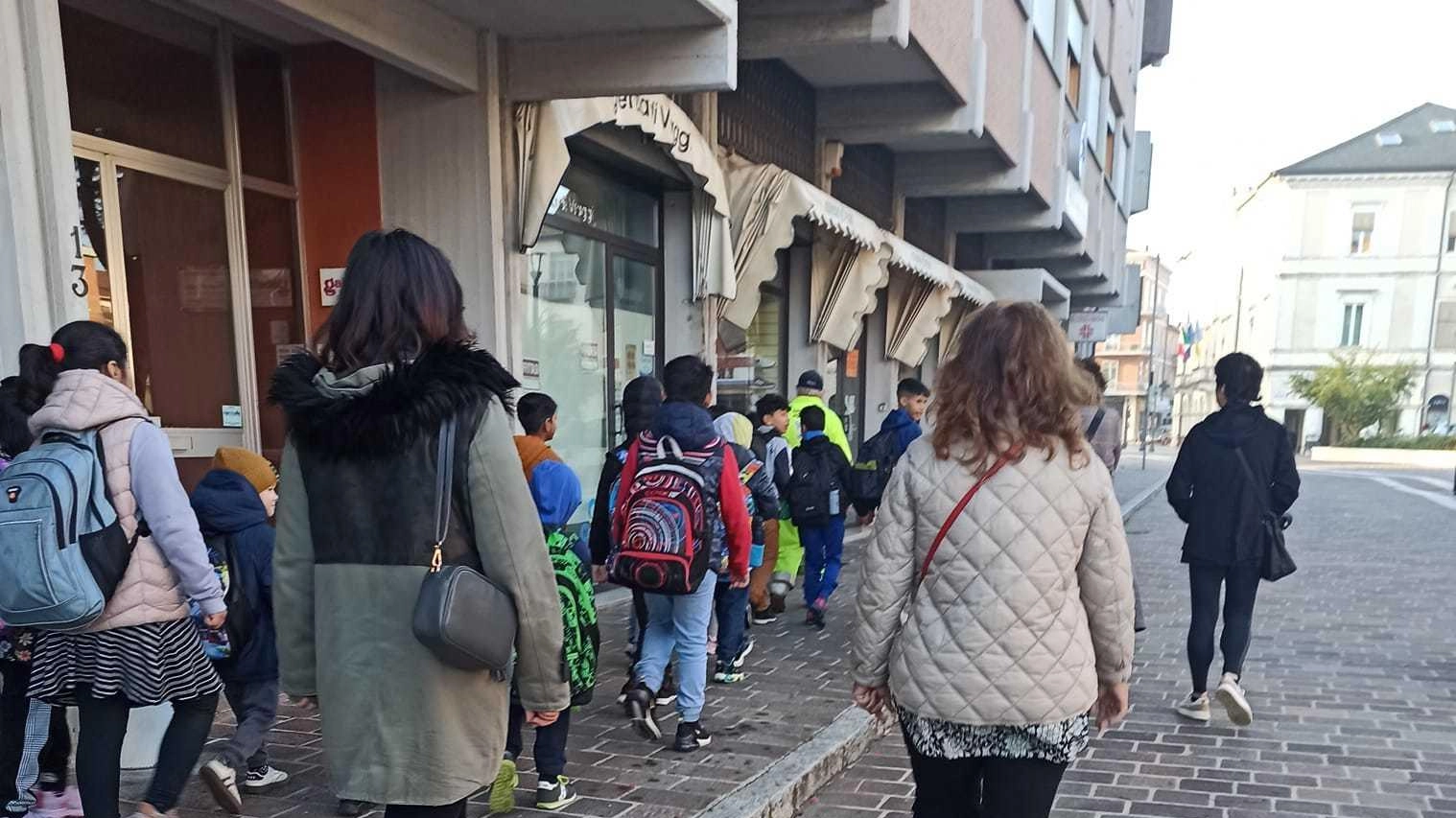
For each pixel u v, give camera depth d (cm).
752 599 684
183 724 304
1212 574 491
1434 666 612
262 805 357
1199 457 484
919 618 236
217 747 409
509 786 356
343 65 583
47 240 351
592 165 749
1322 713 517
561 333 725
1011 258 1781
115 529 272
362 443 187
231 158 548
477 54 562
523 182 587
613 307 791
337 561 196
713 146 812
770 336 1081
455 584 186
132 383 496
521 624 200
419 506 191
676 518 384
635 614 503
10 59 338
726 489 403
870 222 1027
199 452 533
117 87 490
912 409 709
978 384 233
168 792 300
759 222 841
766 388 1076
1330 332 5322
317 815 349
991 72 1068
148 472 278
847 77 984
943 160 1246
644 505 387
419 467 190
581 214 740
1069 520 227
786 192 838
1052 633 225
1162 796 403
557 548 360
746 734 448
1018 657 223
